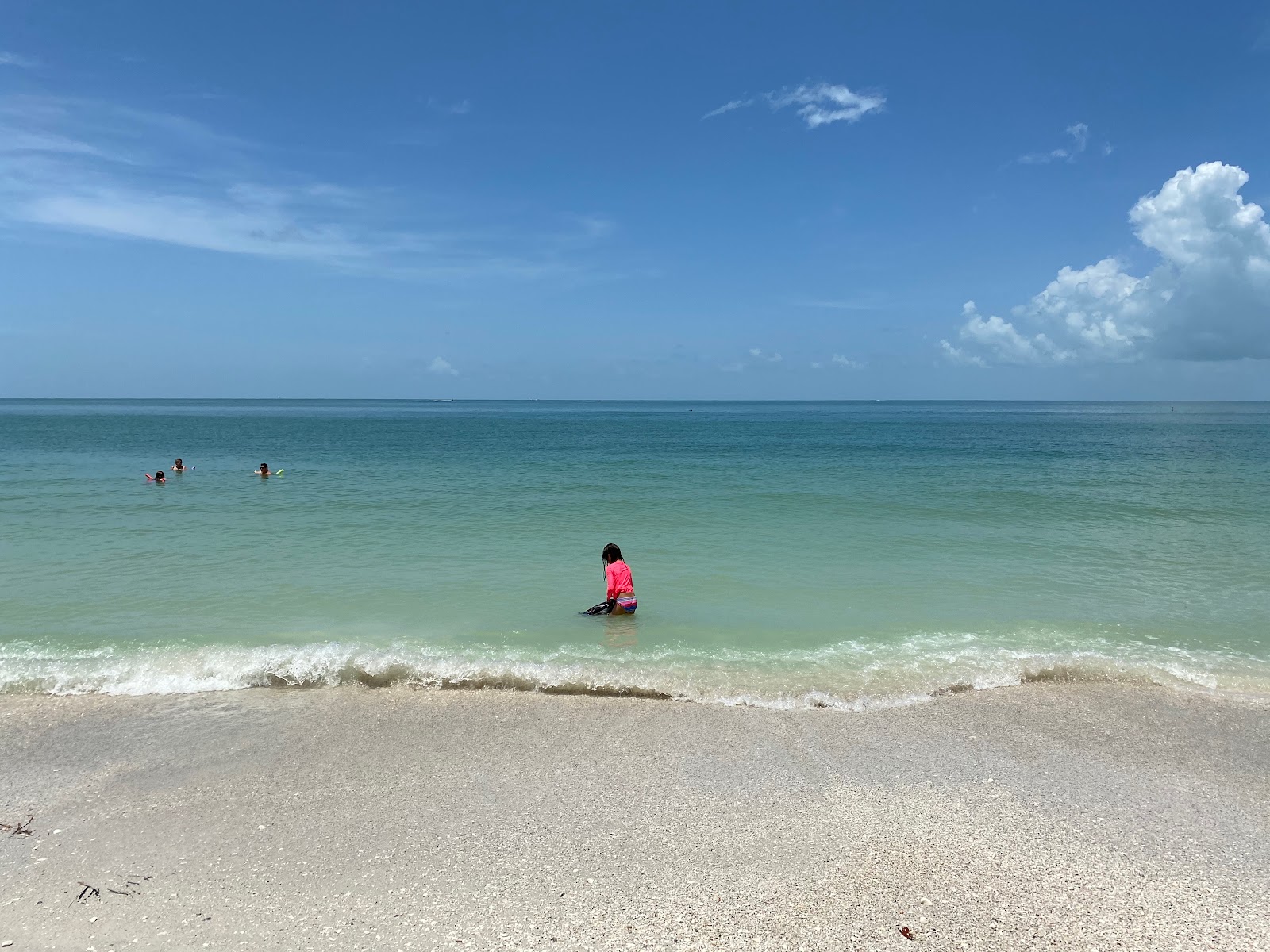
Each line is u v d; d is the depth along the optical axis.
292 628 9.95
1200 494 23.44
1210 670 8.60
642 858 4.86
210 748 6.57
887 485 26.28
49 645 9.22
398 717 7.23
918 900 4.44
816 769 6.21
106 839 5.14
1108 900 4.46
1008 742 6.76
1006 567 13.74
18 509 20.16
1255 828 5.32
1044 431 80.12
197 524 18.05
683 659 8.83
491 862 4.82
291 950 4.01
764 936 4.10
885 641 9.55
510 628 10.03
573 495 23.52
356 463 36.16
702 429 87.25
